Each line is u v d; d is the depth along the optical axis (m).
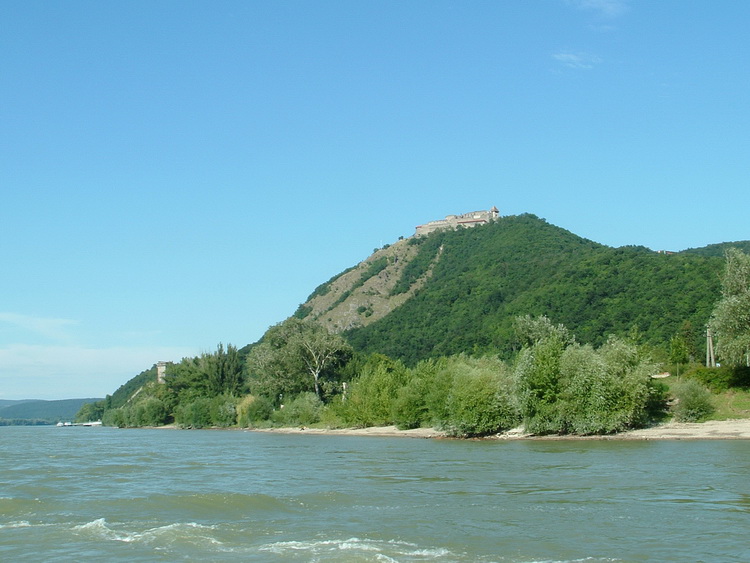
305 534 26.62
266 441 89.62
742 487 34.88
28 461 61.22
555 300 144.25
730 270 75.62
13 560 23.12
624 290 136.25
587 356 71.81
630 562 21.61
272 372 131.38
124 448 80.44
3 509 32.97
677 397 73.19
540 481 39.31
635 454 51.25
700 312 115.75
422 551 23.33
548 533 25.81
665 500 31.83
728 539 24.22
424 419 92.75
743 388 74.06
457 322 172.50
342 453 63.88
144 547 24.72
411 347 171.75
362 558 22.48
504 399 76.31
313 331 137.00
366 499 34.78
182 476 46.94
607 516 28.64
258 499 34.53
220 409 145.12
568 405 69.88
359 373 130.25
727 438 61.88
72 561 22.94
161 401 177.50
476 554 22.84
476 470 45.69
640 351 75.81
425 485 39.44
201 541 25.55
